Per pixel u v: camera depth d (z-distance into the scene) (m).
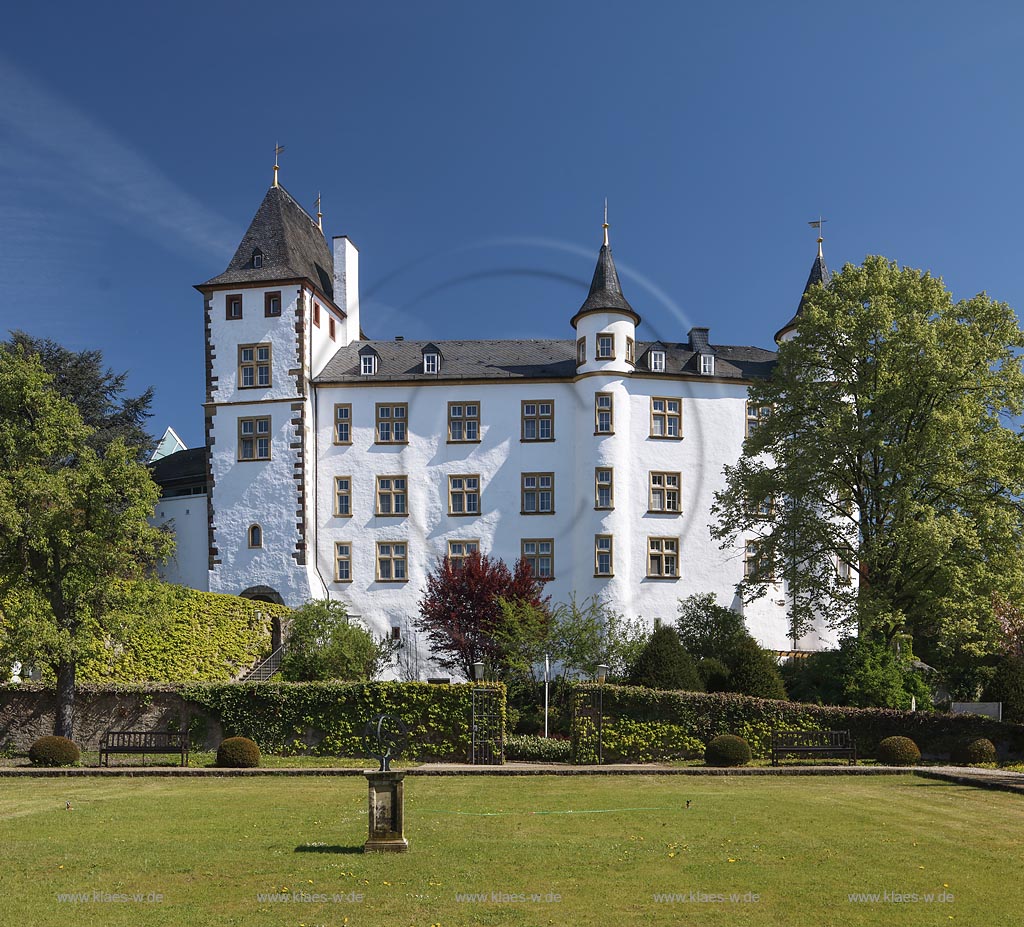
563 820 13.79
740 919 8.74
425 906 9.16
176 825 13.45
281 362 38.78
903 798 15.91
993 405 27.48
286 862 10.95
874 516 28.00
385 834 11.61
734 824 13.41
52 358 43.88
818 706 22.61
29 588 24.42
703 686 25.33
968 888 9.80
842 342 28.67
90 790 17.45
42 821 13.83
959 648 30.75
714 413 38.66
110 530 25.19
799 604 30.80
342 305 42.69
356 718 23.08
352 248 43.47
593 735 22.03
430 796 16.38
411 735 22.72
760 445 30.17
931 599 25.77
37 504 24.62
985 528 25.66
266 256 39.84
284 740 23.33
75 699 24.25
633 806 15.13
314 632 31.48
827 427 27.69
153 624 25.92
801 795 16.36
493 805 15.29
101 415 44.56
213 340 39.41
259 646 34.03
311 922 8.68
